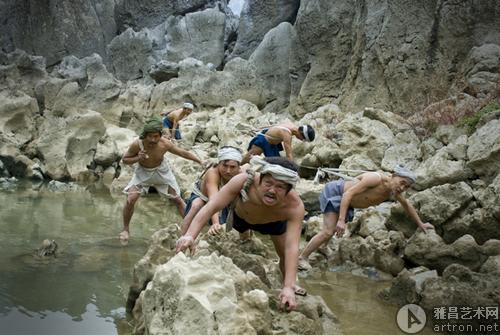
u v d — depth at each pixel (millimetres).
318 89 14086
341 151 9641
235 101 14656
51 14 18594
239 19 18188
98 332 4020
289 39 15719
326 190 6055
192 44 17703
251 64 15172
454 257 5430
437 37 11523
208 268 3506
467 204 6062
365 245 6062
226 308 3178
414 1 11875
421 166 7625
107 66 18656
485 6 10906
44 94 14664
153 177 6801
